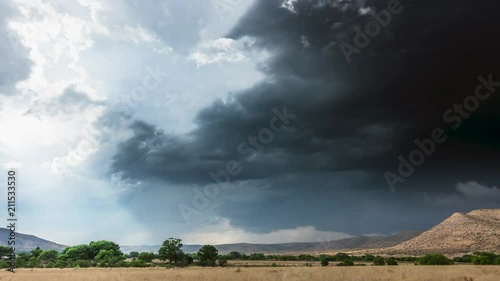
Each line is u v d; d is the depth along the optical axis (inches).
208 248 4655.5
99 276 1727.4
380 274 1514.5
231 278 1425.9
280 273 1632.6
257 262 5536.4
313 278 1379.2
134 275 1731.1
